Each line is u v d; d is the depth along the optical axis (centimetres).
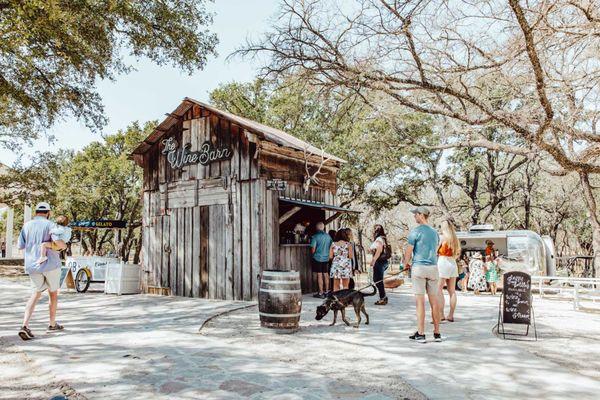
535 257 1725
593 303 1323
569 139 934
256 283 1149
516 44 668
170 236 1334
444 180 2873
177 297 1263
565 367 561
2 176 2450
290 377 502
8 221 3581
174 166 1345
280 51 729
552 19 668
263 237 1171
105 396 438
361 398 435
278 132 1628
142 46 1579
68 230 736
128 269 1367
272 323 747
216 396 439
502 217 3416
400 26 692
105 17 1384
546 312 1092
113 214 3900
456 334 745
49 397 435
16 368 535
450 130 921
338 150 2362
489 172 2770
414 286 693
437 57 736
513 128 754
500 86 820
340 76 738
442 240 869
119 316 916
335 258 1080
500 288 1692
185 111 1320
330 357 594
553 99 736
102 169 3484
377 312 976
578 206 2848
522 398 438
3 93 1430
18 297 1229
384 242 1090
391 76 736
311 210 1427
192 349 632
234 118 1269
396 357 593
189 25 1664
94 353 604
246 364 556
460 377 507
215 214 1243
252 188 1182
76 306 1070
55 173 2820
